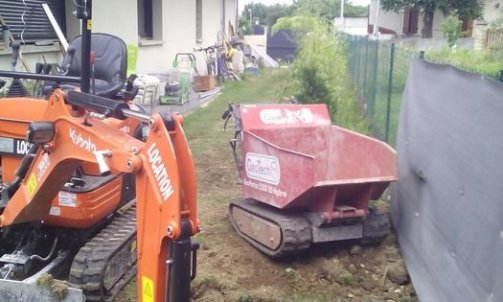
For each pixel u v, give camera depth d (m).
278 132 6.15
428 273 4.65
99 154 3.26
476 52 16.91
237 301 4.66
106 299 4.43
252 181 5.76
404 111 6.21
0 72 3.94
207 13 21.59
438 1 32.69
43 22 10.54
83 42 3.48
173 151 2.85
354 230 5.39
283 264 5.32
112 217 5.09
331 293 4.90
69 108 3.63
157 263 2.95
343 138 6.07
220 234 5.98
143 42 14.57
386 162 5.55
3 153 4.56
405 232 5.54
